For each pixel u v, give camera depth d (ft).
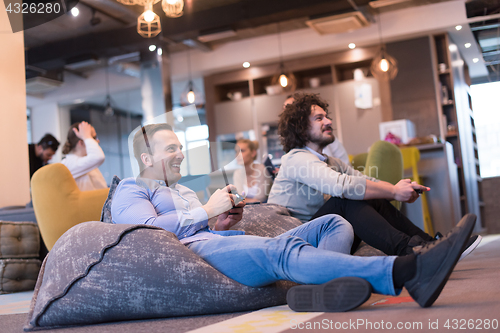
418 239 5.91
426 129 23.86
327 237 5.30
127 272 4.72
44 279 5.06
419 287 3.92
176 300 4.66
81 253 4.90
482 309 3.71
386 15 24.13
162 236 4.92
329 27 23.29
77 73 29.76
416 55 24.23
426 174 14.90
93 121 31.60
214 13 22.84
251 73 27.84
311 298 4.20
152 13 17.34
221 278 4.69
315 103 7.71
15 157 14.61
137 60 27.55
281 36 26.23
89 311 4.73
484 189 26.61
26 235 11.35
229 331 3.58
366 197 6.51
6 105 14.58
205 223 5.43
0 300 8.78
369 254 7.20
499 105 28.81
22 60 15.25
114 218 5.50
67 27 23.77
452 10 22.94
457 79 24.95
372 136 25.11
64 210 9.82
